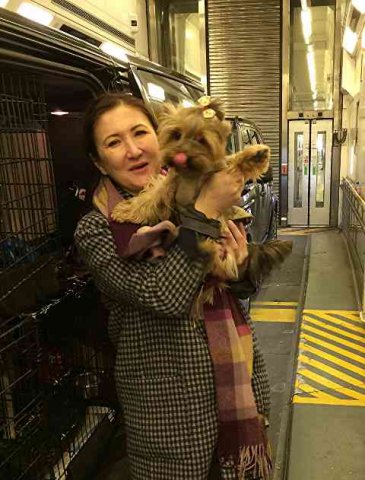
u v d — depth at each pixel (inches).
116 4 275.6
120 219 51.8
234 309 57.3
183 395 52.4
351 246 271.0
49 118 91.0
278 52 355.9
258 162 46.3
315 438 107.7
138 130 55.1
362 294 189.2
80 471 83.2
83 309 87.4
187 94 120.0
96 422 91.9
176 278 46.8
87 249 53.0
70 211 91.2
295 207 372.2
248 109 367.9
